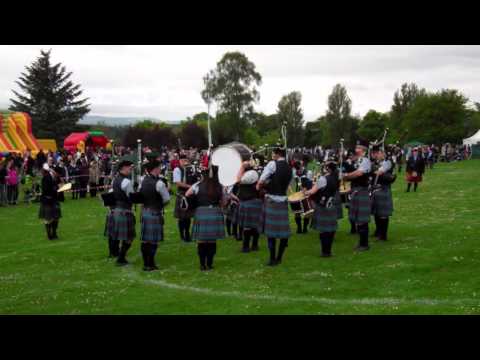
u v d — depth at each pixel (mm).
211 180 7664
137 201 7785
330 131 70000
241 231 10062
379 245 8828
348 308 5566
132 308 5848
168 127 47500
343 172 9453
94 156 21266
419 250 8172
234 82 52688
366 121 71750
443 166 35094
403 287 6285
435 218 11539
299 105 56219
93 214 14789
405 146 41156
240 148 9898
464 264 7180
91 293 6543
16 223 13242
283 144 8109
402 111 73750
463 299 5699
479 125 69312
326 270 7324
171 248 9523
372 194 9023
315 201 8164
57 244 10273
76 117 54750
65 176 18500
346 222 11758
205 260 8289
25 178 20219
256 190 8891
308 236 10078
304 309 5594
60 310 5852
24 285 7086
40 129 52844
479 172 27281
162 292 6520
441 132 57438
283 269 7512
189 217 10039
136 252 9375
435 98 58438
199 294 6363
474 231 9484
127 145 43500
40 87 54062
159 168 7836
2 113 36344
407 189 18234
